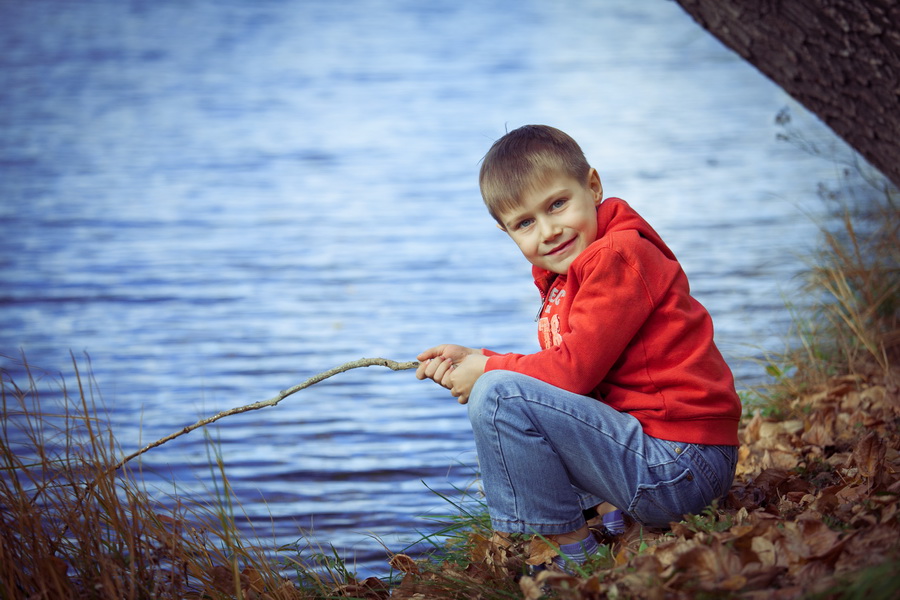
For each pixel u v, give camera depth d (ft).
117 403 17.48
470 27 91.50
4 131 51.57
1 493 8.27
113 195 37.88
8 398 17.02
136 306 24.20
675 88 60.44
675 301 7.93
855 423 11.23
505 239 30.55
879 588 5.74
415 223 32.99
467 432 15.90
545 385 7.82
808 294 16.24
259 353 20.52
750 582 6.35
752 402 13.69
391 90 62.80
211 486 13.66
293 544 10.56
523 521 7.94
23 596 7.72
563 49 79.00
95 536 8.05
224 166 43.52
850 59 10.44
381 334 21.58
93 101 60.29
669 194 33.94
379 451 15.10
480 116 53.62
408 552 10.77
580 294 7.87
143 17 97.25
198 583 8.59
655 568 6.70
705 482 7.88
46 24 92.02
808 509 7.99
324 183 39.88
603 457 7.83
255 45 82.12
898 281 14.74
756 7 10.82
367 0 110.22
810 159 38.50
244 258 28.86
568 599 6.72
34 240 31.14
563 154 8.18
